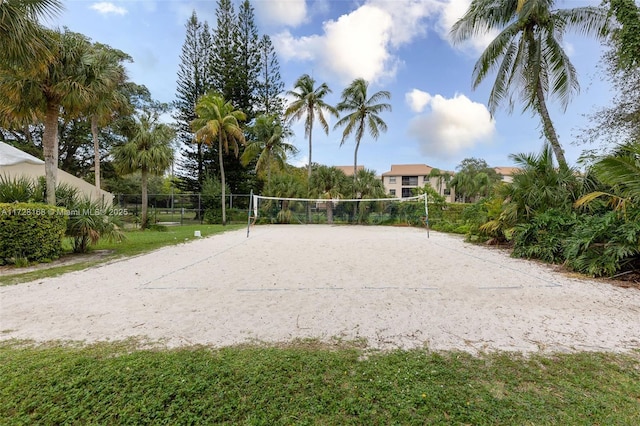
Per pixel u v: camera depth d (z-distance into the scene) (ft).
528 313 10.22
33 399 5.56
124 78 44.42
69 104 21.77
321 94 64.08
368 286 13.74
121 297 11.96
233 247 26.48
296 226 55.16
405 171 155.22
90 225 21.75
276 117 67.00
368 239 33.50
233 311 10.41
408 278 15.25
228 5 70.08
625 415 5.18
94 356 7.11
